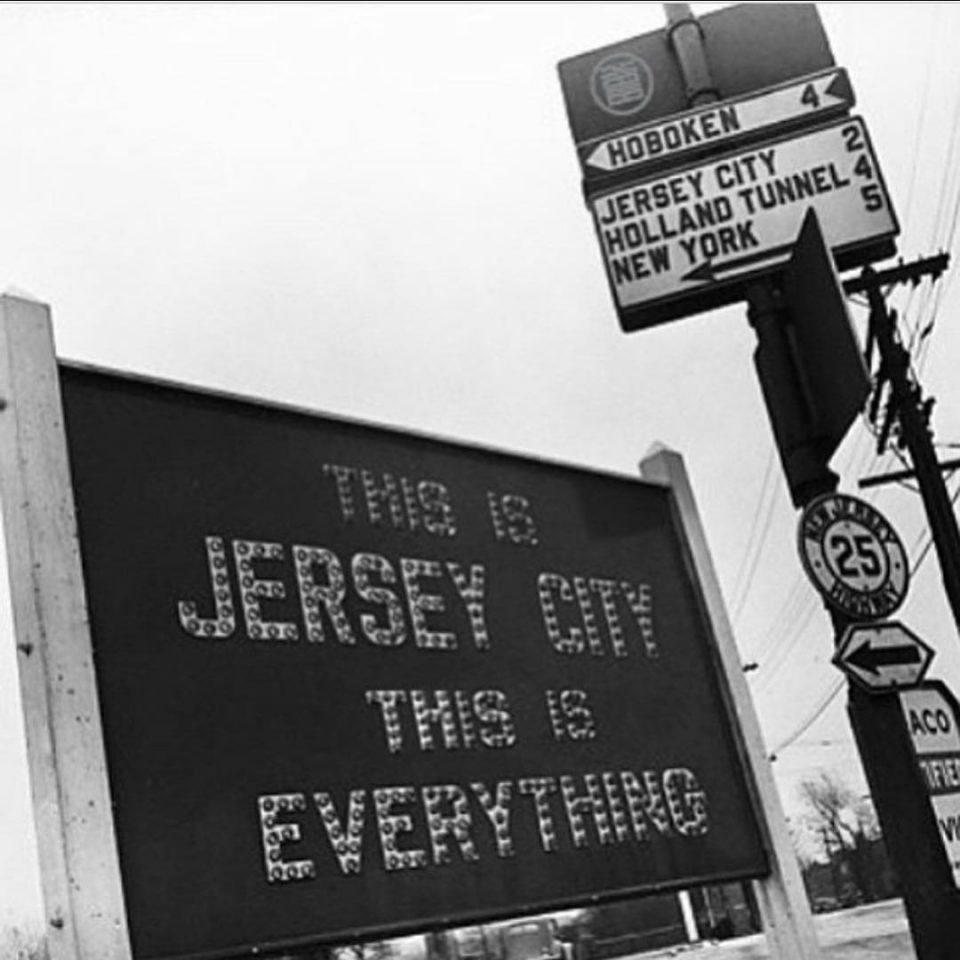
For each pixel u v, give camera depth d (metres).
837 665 4.73
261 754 4.29
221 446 4.69
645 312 6.02
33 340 4.18
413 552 5.16
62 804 3.66
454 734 4.89
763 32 6.52
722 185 6.11
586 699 5.47
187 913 3.87
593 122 6.39
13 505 3.98
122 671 4.04
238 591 4.48
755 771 5.89
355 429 5.22
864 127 6.13
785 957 5.59
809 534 4.82
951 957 4.47
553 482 5.95
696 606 6.23
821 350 5.13
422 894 4.48
